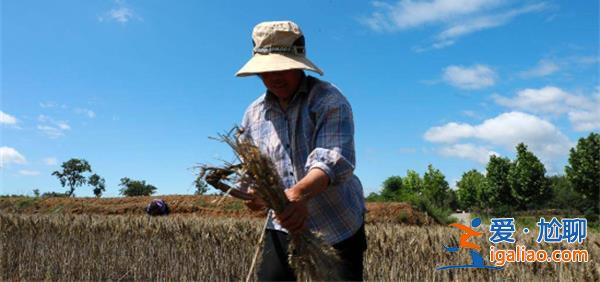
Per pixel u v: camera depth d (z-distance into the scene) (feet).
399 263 19.34
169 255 24.85
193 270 23.84
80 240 26.91
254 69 8.31
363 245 9.54
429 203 62.59
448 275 17.95
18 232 28.04
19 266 25.82
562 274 15.80
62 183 206.18
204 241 24.16
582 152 116.26
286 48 8.52
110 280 25.25
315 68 8.55
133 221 28.55
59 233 27.61
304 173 8.93
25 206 70.59
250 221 33.58
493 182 138.92
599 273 14.87
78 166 208.85
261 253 9.30
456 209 206.18
